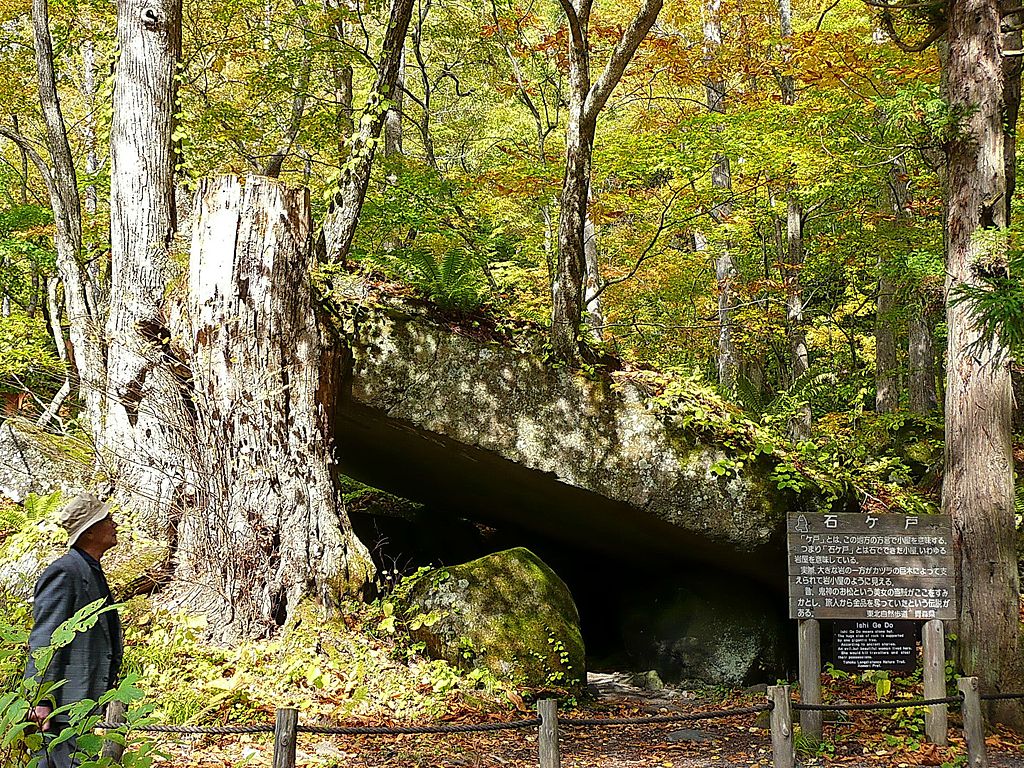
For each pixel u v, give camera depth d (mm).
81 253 11508
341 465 13102
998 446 8227
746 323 17625
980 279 8086
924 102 8242
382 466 12070
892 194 15336
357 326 9531
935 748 7203
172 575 8445
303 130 12609
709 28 16500
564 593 9211
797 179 13250
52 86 11516
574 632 8969
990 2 8414
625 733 7668
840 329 20672
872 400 20844
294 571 8141
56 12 12938
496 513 12617
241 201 8375
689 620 10617
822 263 18578
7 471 9336
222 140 11836
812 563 7539
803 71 12547
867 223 15586
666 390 10086
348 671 7504
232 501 8211
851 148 12359
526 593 8930
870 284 18781
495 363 9898
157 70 9484
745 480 9977
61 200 11430
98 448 9648
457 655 8391
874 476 11148
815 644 7422
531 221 16656
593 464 9867
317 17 12680
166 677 6797
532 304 11094
